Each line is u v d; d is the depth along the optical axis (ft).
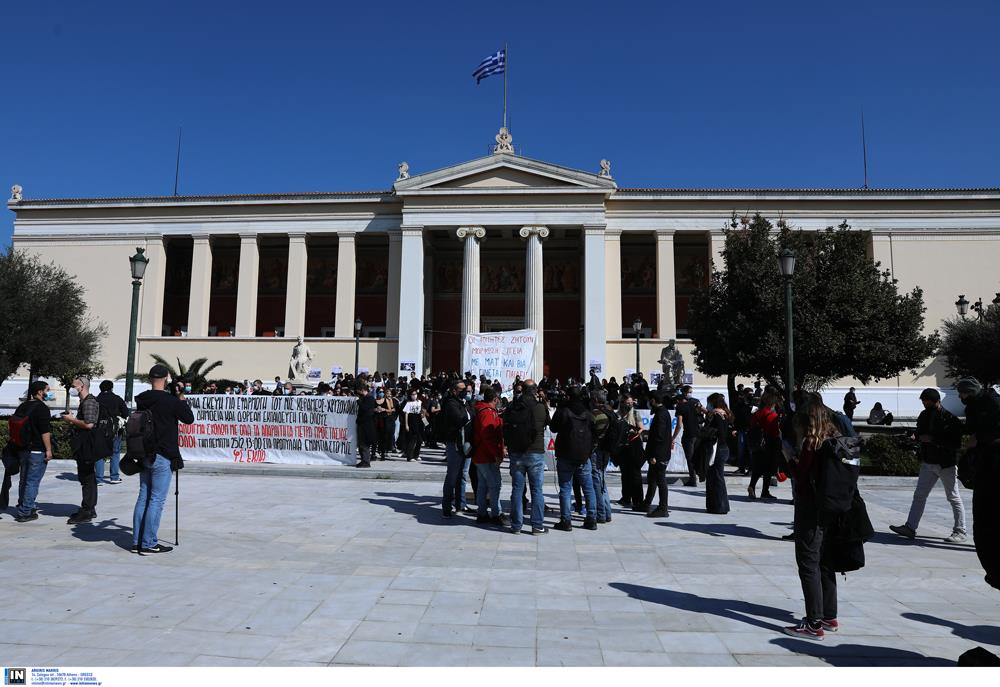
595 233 123.95
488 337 87.25
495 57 132.57
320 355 128.98
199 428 56.03
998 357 88.07
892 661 16.28
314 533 30.35
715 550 28.35
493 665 15.64
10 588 21.38
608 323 125.70
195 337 131.85
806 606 18.08
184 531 30.37
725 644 17.25
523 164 125.49
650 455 36.47
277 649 16.48
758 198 126.52
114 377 132.16
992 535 15.64
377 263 147.33
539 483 31.53
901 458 51.65
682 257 141.79
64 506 36.55
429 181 126.41
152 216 136.56
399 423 66.08
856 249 75.87
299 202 132.98
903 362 72.84
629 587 22.54
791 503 41.04
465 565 25.23
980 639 17.87
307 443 55.01
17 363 90.07
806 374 75.41
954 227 124.77
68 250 137.08
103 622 18.25
